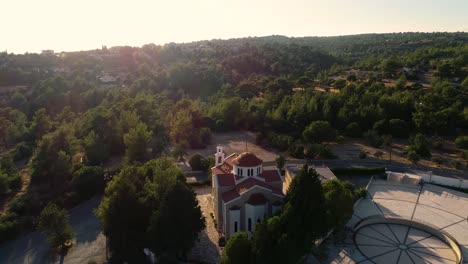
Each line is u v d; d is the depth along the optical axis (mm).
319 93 157500
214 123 142375
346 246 61750
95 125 119188
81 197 82188
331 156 105312
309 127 116562
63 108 164625
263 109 146750
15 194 85625
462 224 69438
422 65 194250
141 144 105562
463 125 127500
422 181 90438
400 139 126438
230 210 59781
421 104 126188
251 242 50812
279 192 62625
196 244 62125
